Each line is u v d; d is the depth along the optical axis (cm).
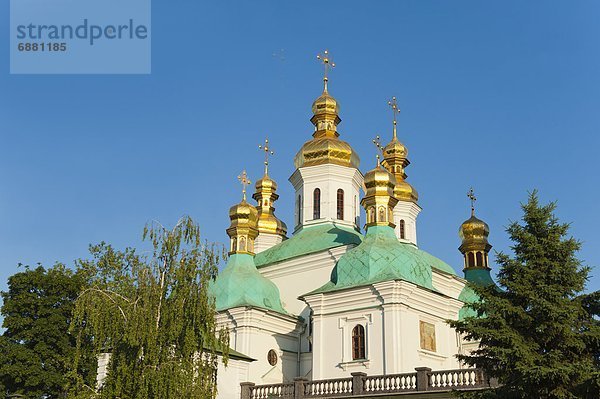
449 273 5941
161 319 2989
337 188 6494
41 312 5275
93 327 2986
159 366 2898
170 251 3150
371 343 4684
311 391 4266
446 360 4994
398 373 4438
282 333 5394
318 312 5012
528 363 2639
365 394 4056
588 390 2530
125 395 2834
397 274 4841
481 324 2800
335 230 5984
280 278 5891
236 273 5594
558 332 2712
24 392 5034
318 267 5694
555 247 2791
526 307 2805
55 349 5219
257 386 4475
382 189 5381
